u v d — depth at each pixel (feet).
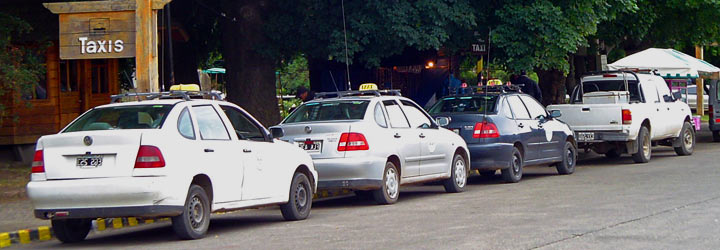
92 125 36.65
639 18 91.97
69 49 49.11
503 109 59.00
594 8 76.64
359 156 46.09
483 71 87.30
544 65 73.00
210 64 110.42
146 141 34.55
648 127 73.87
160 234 40.65
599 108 70.54
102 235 41.96
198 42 91.50
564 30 71.92
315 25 70.38
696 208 40.88
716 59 143.02
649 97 75.31
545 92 96.63
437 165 52.44
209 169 36.81
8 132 71.82
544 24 71.92
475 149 56.95
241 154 39.01
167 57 69.97
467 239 33.45
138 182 34.09
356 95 53.72
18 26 60.70
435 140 52.42
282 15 72.13
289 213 42.86
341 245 33.40
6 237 38.88
